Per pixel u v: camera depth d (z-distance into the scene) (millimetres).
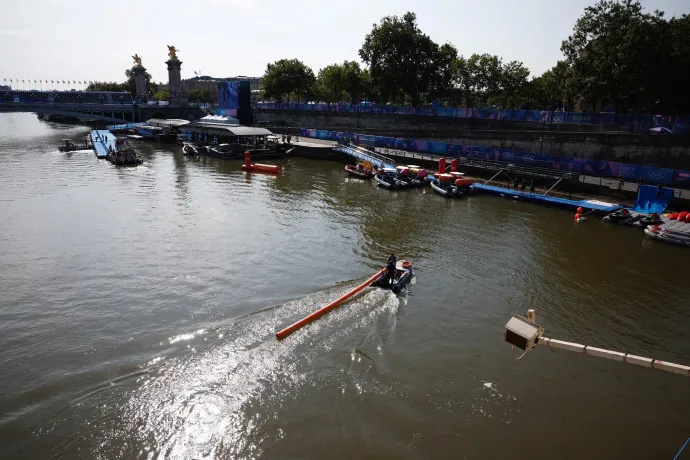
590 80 57594
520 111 65688
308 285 25344
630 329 22062
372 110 85938
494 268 28672
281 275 26703
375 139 69750
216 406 16234
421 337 20766
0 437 14703
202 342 19859
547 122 62875
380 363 18781
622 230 36875
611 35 55656
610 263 29891
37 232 33781
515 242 33562
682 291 26062
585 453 14828
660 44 52000
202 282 25703
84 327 21047
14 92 105500
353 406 16391
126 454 14211
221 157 70000
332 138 79688
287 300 23531
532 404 16906
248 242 32250
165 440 14773
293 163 67562
